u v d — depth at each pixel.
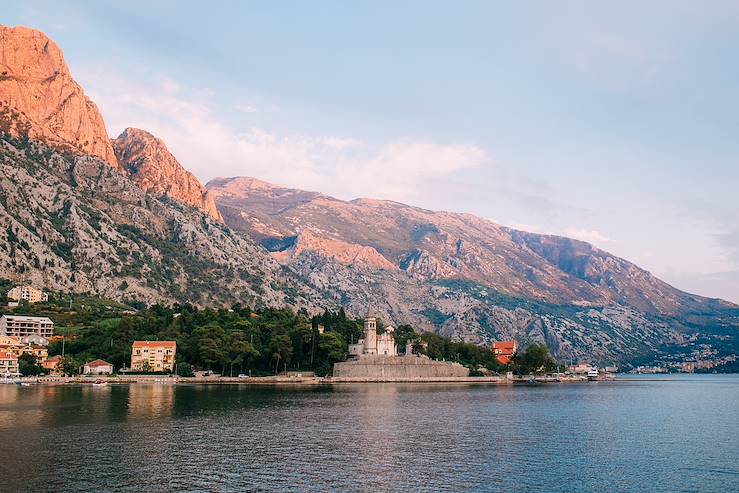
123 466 109.69
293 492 94.88
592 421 182.38
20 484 97.69
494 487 99.88
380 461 116.62
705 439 149.62
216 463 112.94
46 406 198.88
